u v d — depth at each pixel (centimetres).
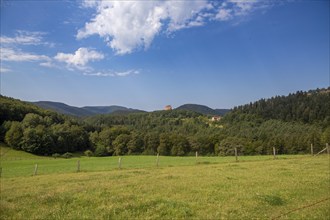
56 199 1888
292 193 1831
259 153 13650
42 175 4534
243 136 16812
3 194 2338
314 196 1750
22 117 18300
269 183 2223
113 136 17638
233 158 6662
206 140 15788
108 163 7262
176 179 2675
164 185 2306
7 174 5269
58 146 16075
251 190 1970
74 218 1438
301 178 2406
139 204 1628
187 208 1512
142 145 16912
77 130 17512
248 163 4441
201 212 1456
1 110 17350
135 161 7562
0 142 15688
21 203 1858
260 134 16900
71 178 3400
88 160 9112
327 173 2673
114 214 1472
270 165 3738
